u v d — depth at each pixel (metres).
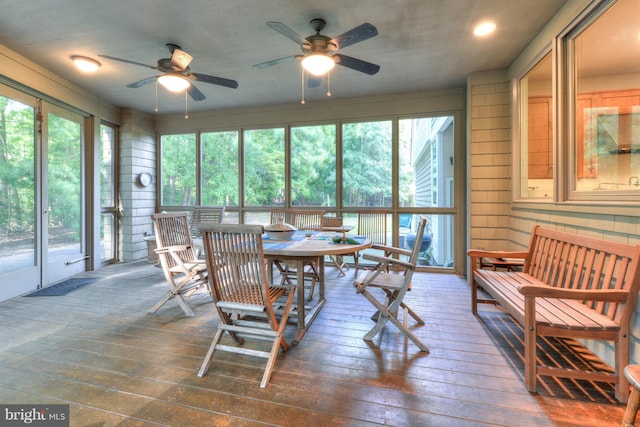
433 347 2.19
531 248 2.72
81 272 4.41
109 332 2.45
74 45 3.12
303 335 2.35
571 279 2.19
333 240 2.58
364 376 1.84
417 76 3.93
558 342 2.26
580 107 2.47
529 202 3.15
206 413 1.53
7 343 2.26
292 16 2.62
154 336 2.38
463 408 1.56
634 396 1.19
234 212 5.34
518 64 3.38
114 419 1.48
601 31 2.35
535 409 1.55
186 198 5.61
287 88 4.32
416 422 1.46
